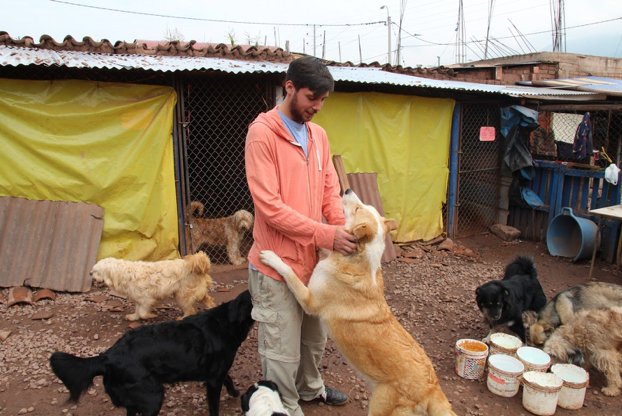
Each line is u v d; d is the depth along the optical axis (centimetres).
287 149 241
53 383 343
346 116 660
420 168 734
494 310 407
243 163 756
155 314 468
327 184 287
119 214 546
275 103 613
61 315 458
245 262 645
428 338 443
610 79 1175
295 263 256
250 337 425
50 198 524
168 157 567
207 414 313
